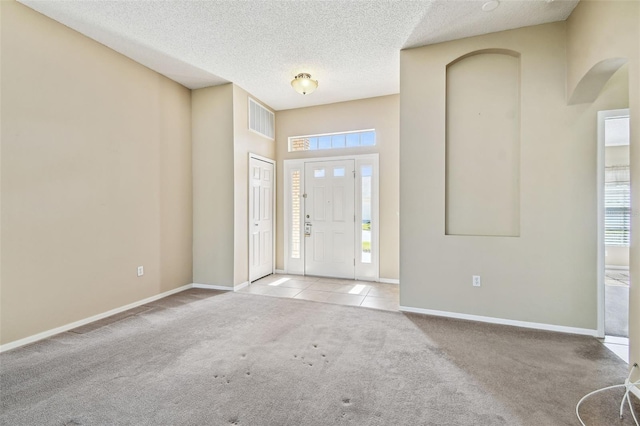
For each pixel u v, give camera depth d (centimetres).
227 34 295
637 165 185
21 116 246
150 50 323
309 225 506
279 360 224
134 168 345
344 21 275
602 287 269
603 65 225
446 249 314
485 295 302
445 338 262
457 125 316
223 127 414
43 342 253
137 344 250
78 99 287
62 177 275
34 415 165
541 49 282
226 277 416
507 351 239
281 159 520
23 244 248
